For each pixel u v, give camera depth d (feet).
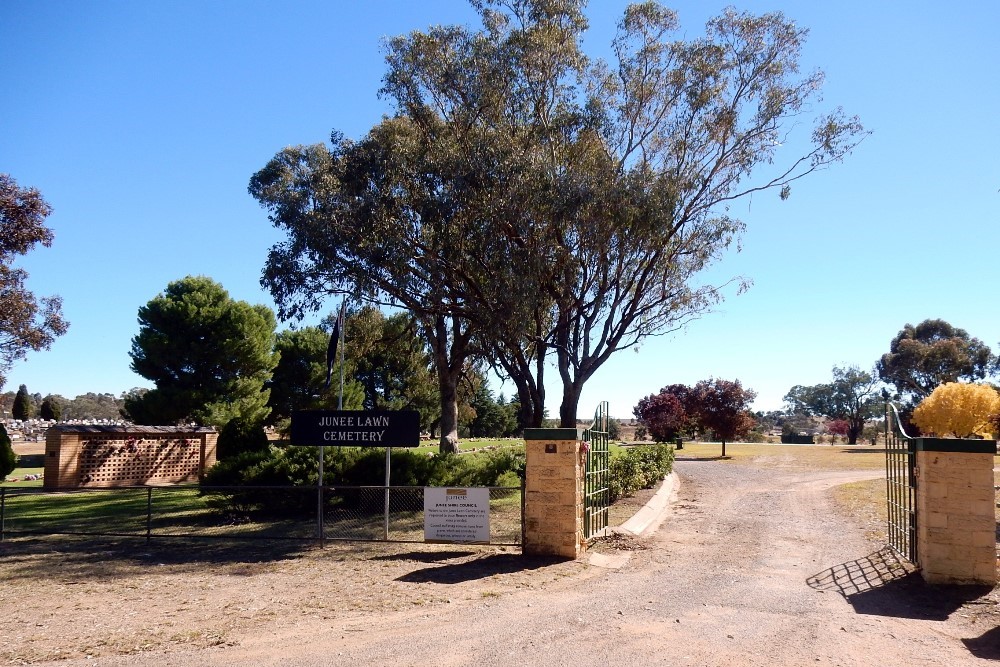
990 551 29.45
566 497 36.09
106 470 88.22
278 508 53.16
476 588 29.68
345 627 24.09
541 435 36.60
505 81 63.46
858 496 62.13
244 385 131.85
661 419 143.64
